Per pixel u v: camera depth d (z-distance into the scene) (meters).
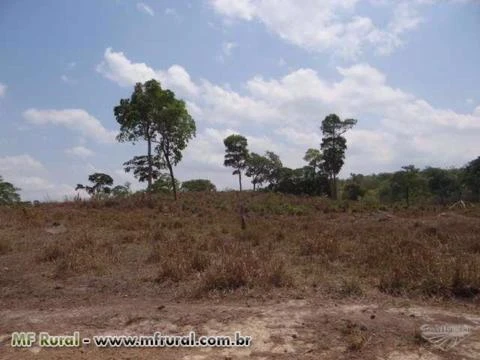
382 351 4.31
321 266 7.68
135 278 7.18
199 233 12.17
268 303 5.71
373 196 41.50
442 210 21.14
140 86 22.92
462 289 5.98
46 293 6.50
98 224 13.75
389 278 6.43
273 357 4.22
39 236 11.20
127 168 23.20
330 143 37.56
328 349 4.36
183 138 23.25
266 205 22.19
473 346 4.41
